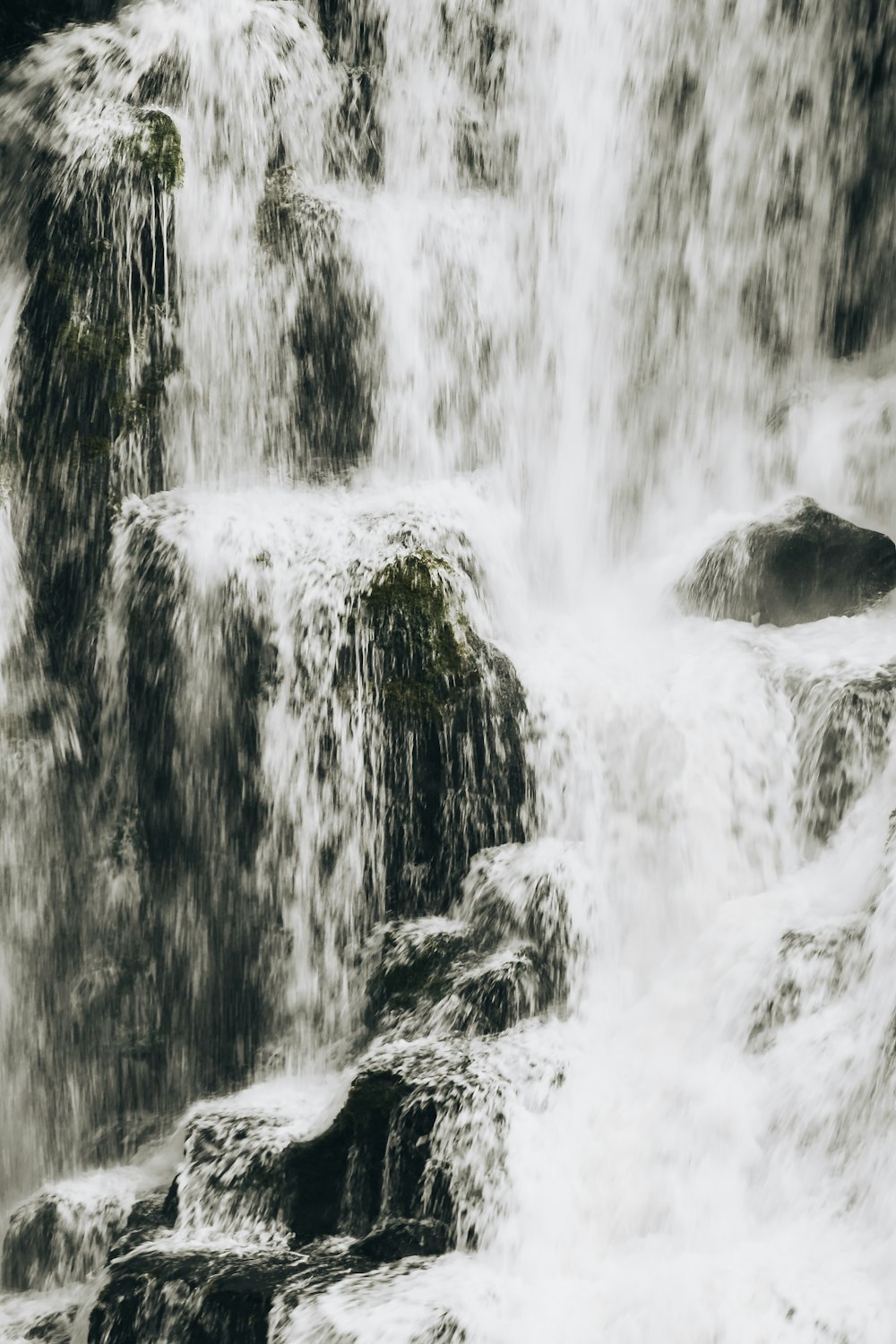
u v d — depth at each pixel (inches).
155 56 629.3
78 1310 441.4
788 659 519.5
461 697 515.5
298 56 655.1
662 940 486.9
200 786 546.6
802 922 440.8
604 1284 367.9
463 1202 399.9
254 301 613.6
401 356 630.5
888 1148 364.8
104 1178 491.8
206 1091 533.3
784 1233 364.8
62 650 573.0
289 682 530.9
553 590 644.1
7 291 619.8
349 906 520.1
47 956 559.2
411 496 583.5
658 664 543.5
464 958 486.0
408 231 641.0
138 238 587.5
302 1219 425.1
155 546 559.5
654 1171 397.1
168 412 591.2
